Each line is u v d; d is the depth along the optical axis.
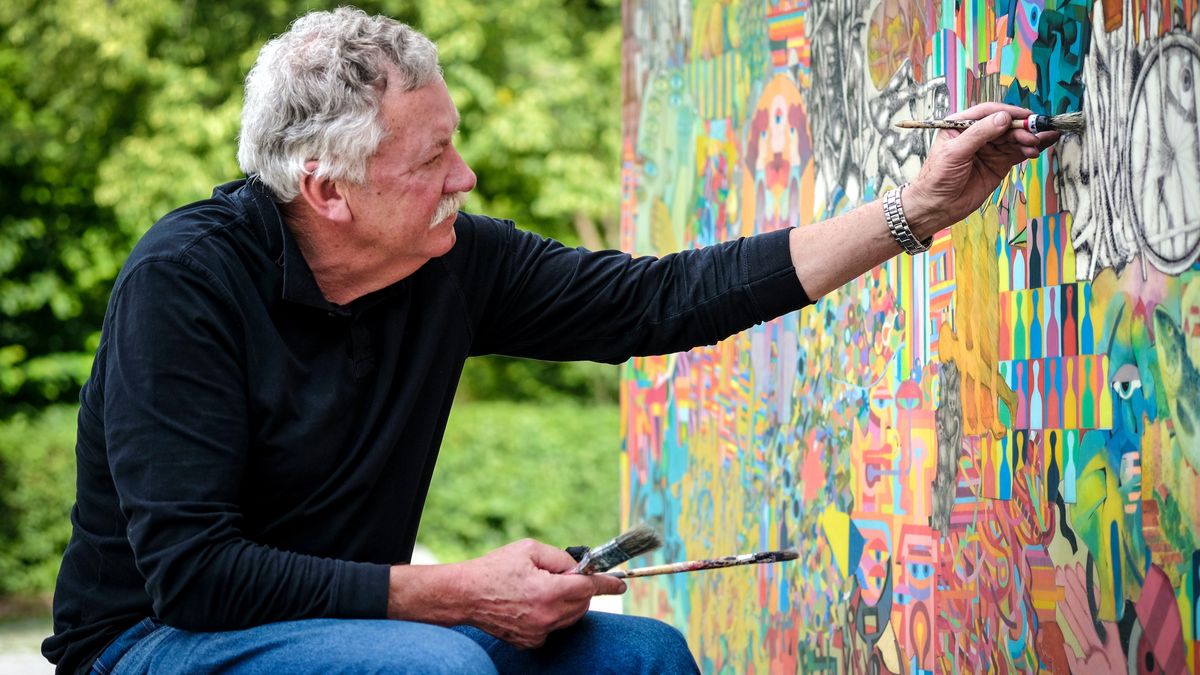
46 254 11.05
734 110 3.12
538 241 2.29
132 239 11.11
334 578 1.85
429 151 1.96
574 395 12.84
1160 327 1.81
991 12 2.19
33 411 10.59
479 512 10.16
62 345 11.10
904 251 2.16
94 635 1.98
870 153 2.56
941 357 2.33
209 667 1.83
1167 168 1.79
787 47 2.88
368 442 2.02
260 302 1.95
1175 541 1.79
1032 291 2.10
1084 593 1.98
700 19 3.29
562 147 11.44
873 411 2.55
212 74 10.41
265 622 1.84
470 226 2.22
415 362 2.09
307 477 1.97
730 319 2.21
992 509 2.20
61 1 9.91
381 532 2.06
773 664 2.93
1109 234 1.91
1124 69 1.88
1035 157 2.05
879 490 2.53
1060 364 2.03
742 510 3.08
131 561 1.96
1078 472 1.99
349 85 1.92
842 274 2.17
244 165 2.01
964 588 2.28
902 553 2.46
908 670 2.44
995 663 2.19
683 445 3.39
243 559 1.82
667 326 2.22
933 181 2.09
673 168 3.46
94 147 10.66
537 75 11.23
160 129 10.27
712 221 3.24
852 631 2.62
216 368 1.88
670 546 3.47
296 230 2.01
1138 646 1.87
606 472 10.45
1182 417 1.77
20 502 8.50
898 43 2.46
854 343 2.62
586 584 1.90
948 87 2.31
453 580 1.88
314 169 1.93
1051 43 2.04
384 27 1.98
